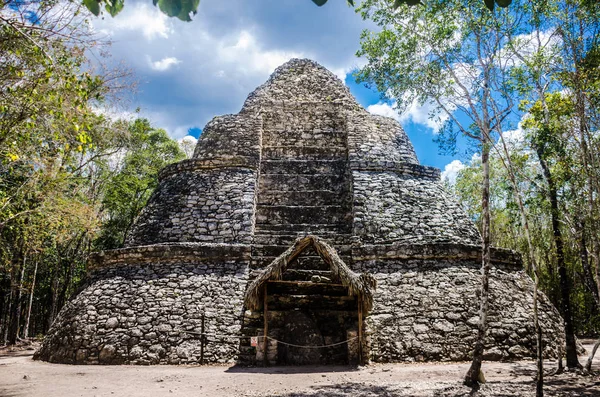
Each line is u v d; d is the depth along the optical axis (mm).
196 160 13188
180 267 10586
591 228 7398
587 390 6422
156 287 10141
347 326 8859
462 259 10789
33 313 24703
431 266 10594
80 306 10109
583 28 7246
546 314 10250
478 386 6477
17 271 14945
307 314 9055
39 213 10000
